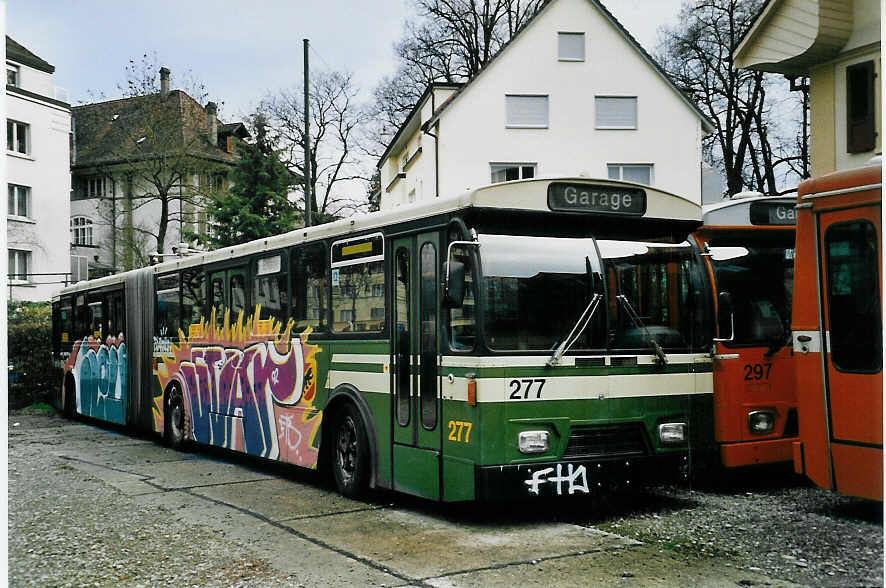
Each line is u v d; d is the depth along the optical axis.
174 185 45.16
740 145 36.16
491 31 40.38
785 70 19.23
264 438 11.80
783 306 9.61
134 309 17.12
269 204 41.28
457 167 33.34
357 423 9.48
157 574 6.64
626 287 8.21
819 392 7.67
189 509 9.24
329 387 10.08
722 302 8.88
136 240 45.22
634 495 9.36
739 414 9.05
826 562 6.48
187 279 14.73
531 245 7.91
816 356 7.70
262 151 41.59
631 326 8.18
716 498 9.13
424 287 8.34
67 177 44.88
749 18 34.31
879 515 8.11
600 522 8.02
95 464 13.13
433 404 8.13
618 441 8.04
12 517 8.88
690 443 8.43
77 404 20.50
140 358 16.73
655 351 8.24
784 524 7.77
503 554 6.93
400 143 42.47
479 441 7.48
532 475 7.57
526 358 7.64
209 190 44.38
